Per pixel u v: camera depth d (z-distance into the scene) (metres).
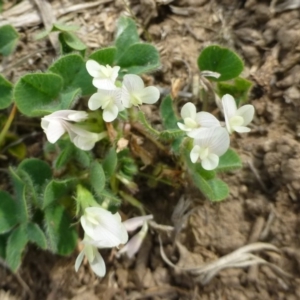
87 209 0.06
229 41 0.07
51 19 0.07
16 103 0.06
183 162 0.06
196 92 0.07
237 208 0.06
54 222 0.06
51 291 0.06
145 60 0.06
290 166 0.06
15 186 0.06
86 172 0.06
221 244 0.06
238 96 0.07
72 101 0.06
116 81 0.06
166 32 0.07
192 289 0.06
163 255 0.06
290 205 0.06
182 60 0.07
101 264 0.06
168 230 0.07
